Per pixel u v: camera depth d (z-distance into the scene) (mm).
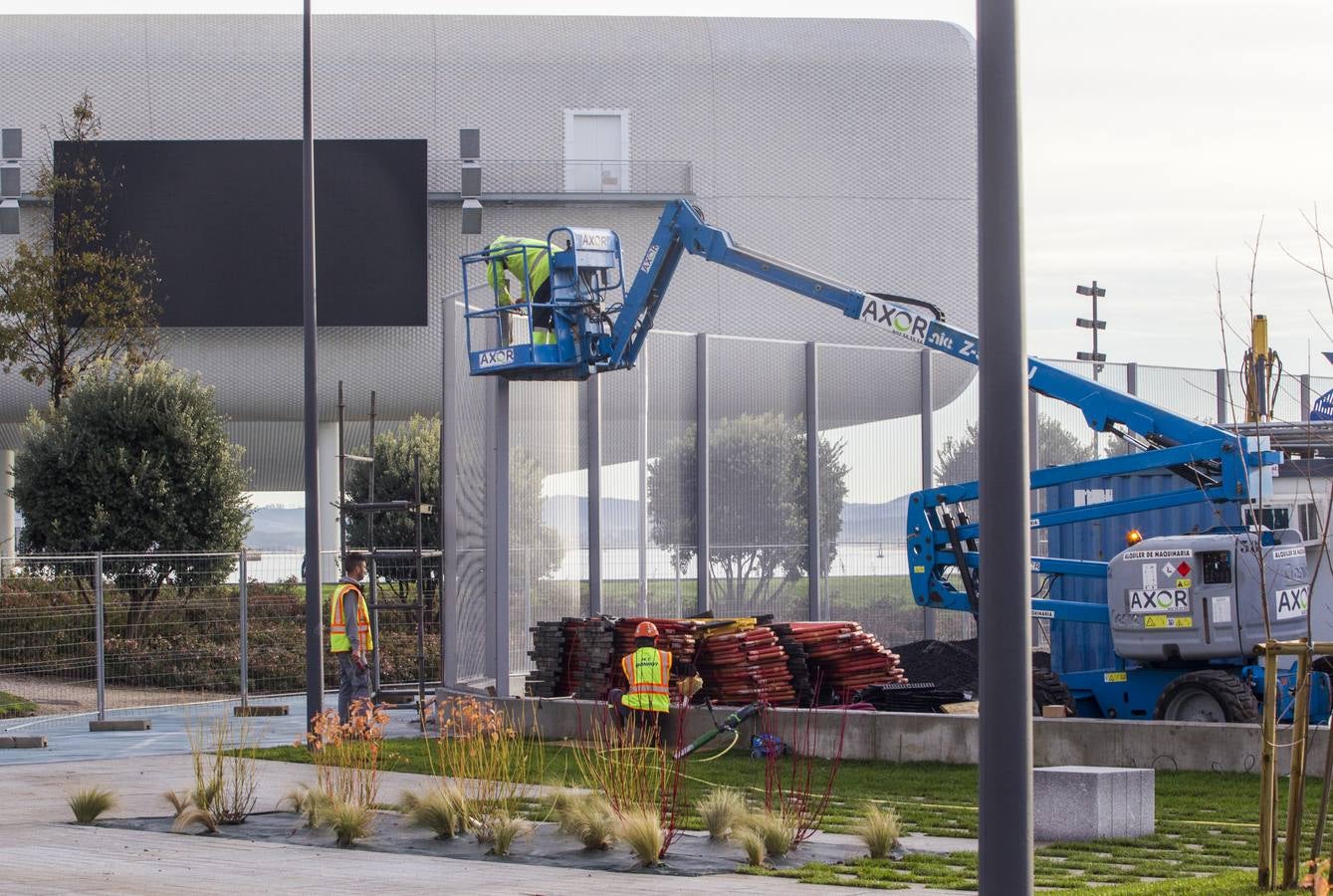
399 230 51188
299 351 52625
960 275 55188
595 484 28188
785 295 53938
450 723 17797
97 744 24641
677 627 24156
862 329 54406
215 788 15781
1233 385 38594
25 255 41375
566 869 12867
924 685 23000
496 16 54875
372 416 34594
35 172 51719
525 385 26922
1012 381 8492
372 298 51062
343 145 51156
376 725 17297
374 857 13516
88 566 29281
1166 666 21391
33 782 19422
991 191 8539
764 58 54844
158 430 37938
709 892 11484
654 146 54188
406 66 53688
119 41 53062
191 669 30641
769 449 31484
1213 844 13797
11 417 53656
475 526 27203
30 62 52719
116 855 13438
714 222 54219
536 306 24859
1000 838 8297
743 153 54531
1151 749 18688
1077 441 34594
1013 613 8398
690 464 30188
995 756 8344
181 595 30719
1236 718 19906
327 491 52812
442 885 11820
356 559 23078
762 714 21125
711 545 30312
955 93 55562
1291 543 21062
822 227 54656
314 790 15703
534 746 21984
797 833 14109
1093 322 52062
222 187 50500
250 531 39094
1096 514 22328
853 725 20547
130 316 42281
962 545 23781
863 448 33188
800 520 31938
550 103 54000
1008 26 8539
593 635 24828
